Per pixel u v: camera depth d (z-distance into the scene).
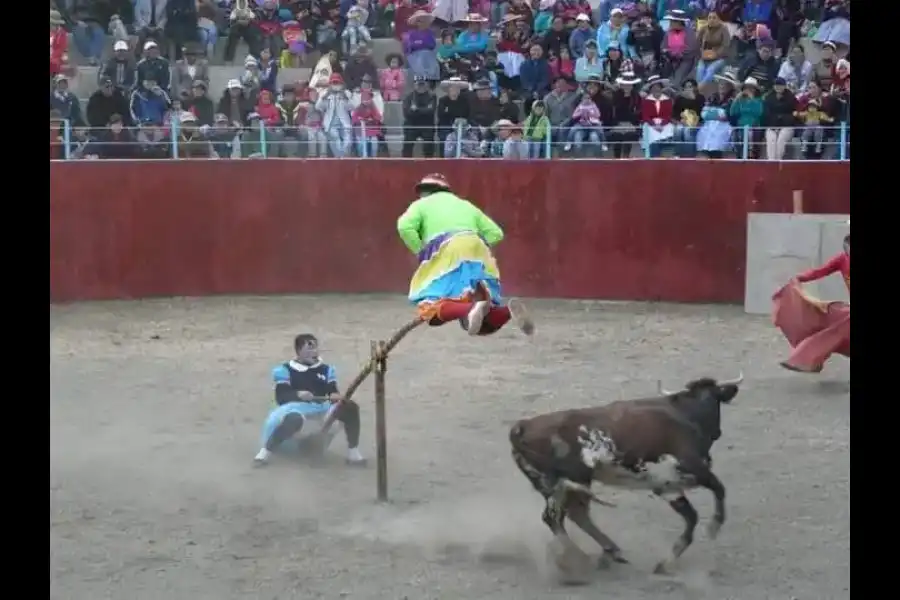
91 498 7.66
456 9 19.88
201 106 18.02
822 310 10.99
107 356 12.88
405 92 19.00
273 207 17.38
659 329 14.70
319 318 15.38
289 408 8.45
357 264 17.50
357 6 20.11
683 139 17.55
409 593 5.98
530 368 12.19
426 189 7.88
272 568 6.35
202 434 9.46
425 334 14.23
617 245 17.14
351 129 17.55
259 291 17.44
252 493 7.79
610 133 17.78
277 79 19.17
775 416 10.11
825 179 16.58
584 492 6.05
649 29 18.75
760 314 15.95
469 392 11.02
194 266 17.27
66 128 16.81
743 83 17.70
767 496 7.71
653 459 6.01
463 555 6.58
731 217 16.80
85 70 18.95
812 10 19.17
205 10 19.64
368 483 8.04
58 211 16.58
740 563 6.45
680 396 6.24
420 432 9.50
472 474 8.27
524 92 18.56
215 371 12.05
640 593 6.00
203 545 6.73
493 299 7.63
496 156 17.73
